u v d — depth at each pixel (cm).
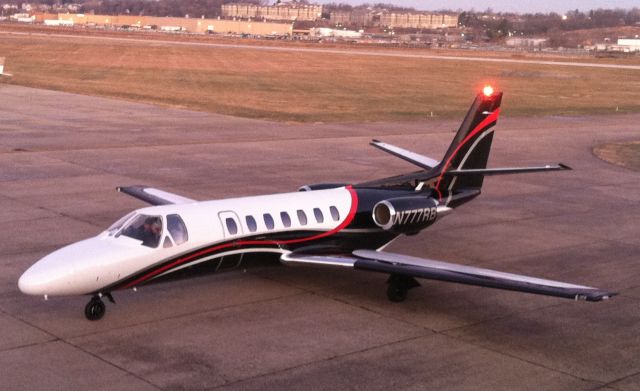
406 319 1748
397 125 5425
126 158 3762
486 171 2191
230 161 3788
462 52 18450
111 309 1734
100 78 8081
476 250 2400
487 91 2230
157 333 1606
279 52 14500
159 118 5312
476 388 1399
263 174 3491
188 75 8769
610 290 2036
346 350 1555
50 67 9119
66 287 1563
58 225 2469
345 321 1720
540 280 1586
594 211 3038
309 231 1912
